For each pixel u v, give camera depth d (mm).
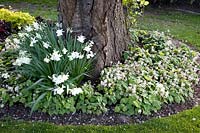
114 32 4367
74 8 3992
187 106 3969
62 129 3375
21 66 3939
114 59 4430
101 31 4070
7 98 3760
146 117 3650
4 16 5988
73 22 4039
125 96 3768
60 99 3639
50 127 3402
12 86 3918
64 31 4121
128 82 3930
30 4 9523
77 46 3916
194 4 10211
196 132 3455
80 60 3832
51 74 3783
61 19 4160
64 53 3680
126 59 4512
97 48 4098
